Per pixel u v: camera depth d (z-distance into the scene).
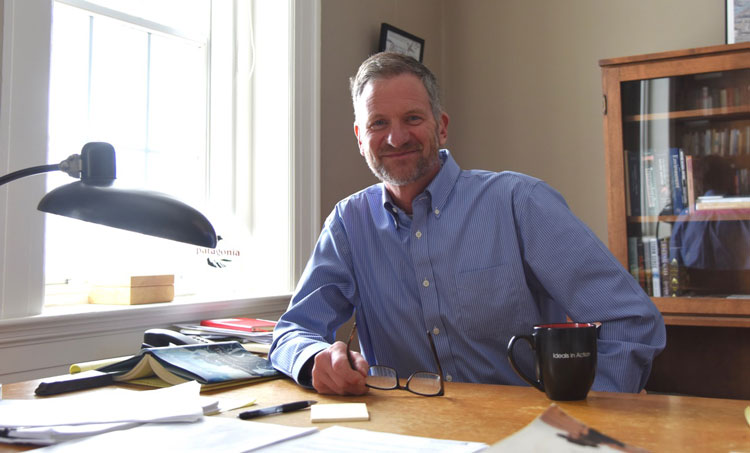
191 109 2.38
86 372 1.19
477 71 3.29
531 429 0.63
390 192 1.50
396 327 1.44
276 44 2.39
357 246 1.49
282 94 2.37
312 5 2.44
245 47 2.44
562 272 1.31
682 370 2.66
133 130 2.19
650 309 1.22
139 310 1.81
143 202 0.82
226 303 2.09
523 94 3.18
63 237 1.97
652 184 2.60
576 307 1.29
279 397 1.04
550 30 3.13
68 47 2.01
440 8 3.36
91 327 1.69
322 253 1.51
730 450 0.69
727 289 2.50
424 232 1.42
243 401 0.99
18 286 1.57
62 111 1.99
